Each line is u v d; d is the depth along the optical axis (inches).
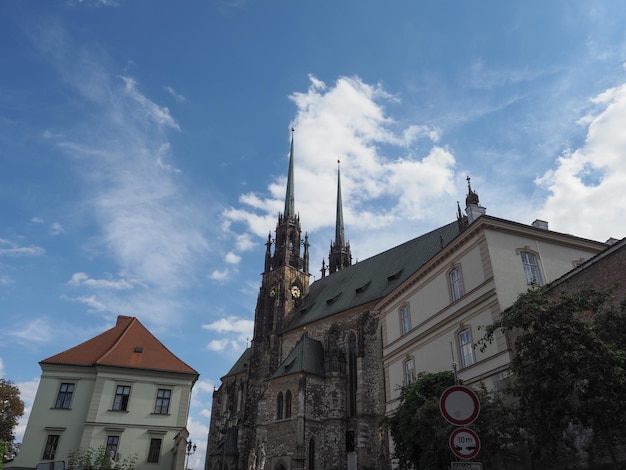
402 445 1250.6
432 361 1600.6
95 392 2059.5
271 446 2364.7
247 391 3063.5
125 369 2132.1
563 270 1448.1
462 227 2461.9
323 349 2691.9
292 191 3961.6
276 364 3036.4
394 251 2982.3
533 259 1434.5
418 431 1175.6
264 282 3543.3
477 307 1400.1
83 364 2129.7
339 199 4532.5
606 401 650.2
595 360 679.1
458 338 1478.8
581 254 1510.8
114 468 1795.0
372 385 2347.4
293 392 2383.1
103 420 2018.9
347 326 2677.2
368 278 2942.9
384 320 2031.3
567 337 709.9
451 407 559.2
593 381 666.8
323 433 2333.9
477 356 1368.1
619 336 750.5
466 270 1480.1
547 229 1507.1
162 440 2060.8
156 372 2167.8
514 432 950.4
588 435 944.9
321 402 2405.3
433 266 1678.2
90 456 1830.7
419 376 1417.3
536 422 747.4
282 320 3203.7
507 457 999.0
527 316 771.4
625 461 874.8
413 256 2723.9
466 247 1491.1
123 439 2012.8
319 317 2881.4
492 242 1401.3
